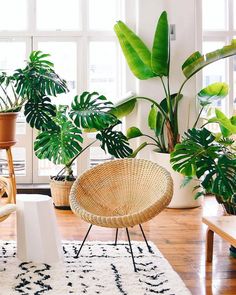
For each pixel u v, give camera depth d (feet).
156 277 10.77
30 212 11.71
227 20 20.77
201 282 10.72
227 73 20.70
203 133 13.96
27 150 20.49
